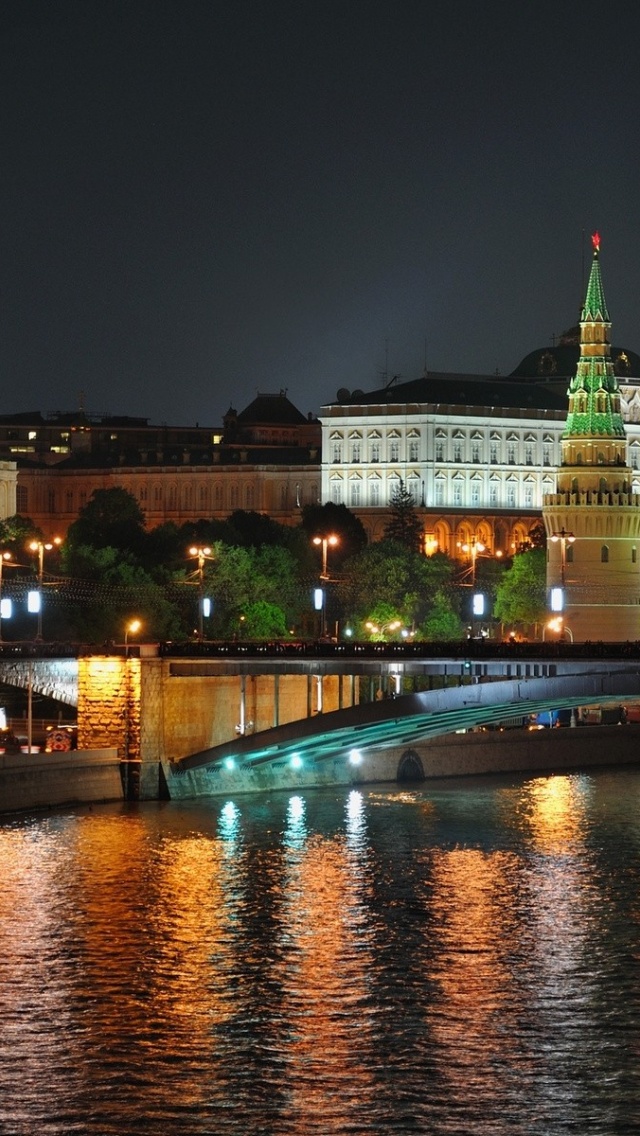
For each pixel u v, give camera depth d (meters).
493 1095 152.00
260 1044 161.38
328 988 174.62
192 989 174.12
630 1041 162.12
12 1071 156.00
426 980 177.00
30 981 175.62
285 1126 147.25
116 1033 163.38
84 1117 148.50
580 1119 148.25
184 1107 150.00
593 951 185.62
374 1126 147.25
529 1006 170.12
